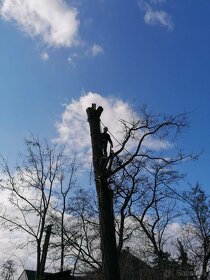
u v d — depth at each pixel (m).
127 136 14.05
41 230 27.52
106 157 13.09
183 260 30.39
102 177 12.98
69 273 17.08
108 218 12.56
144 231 29.44
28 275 50.66
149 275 28.70
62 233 28.11
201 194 33.66
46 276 17.34
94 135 13.80
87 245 27.64
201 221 32.88
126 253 29.81
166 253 29.78
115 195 24.27
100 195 12.87
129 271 29.30
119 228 27.02
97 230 28.00
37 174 29.42
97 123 14.05
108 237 12.30
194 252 31.77
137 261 29.91
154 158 15.07
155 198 29.55
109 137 13.92
